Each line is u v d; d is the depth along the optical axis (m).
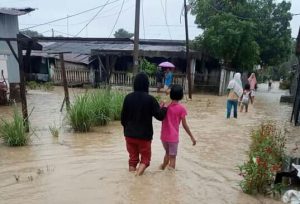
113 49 25.89
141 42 29.50
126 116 5.90
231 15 26.77
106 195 5.04
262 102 21.95
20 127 7.99
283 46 34.25
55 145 8.00
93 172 6.06
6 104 15.15
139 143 5.85
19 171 6.10
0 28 18.14
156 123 11.35
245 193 5.34
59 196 4.99
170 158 6.24
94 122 10.23
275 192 5.34
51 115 12.34
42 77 28.39
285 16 33.44
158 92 23.83
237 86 12.93
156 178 5.81
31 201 4.82
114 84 25.88
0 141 8.29
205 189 5.44
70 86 27.03
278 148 7.36
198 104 18.00
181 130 10.24
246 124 11.84
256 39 33.00
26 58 9.46
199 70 27.75
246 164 5.71
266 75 68.94
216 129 10.65
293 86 22.97
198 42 26.84
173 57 25.14
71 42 31.81
